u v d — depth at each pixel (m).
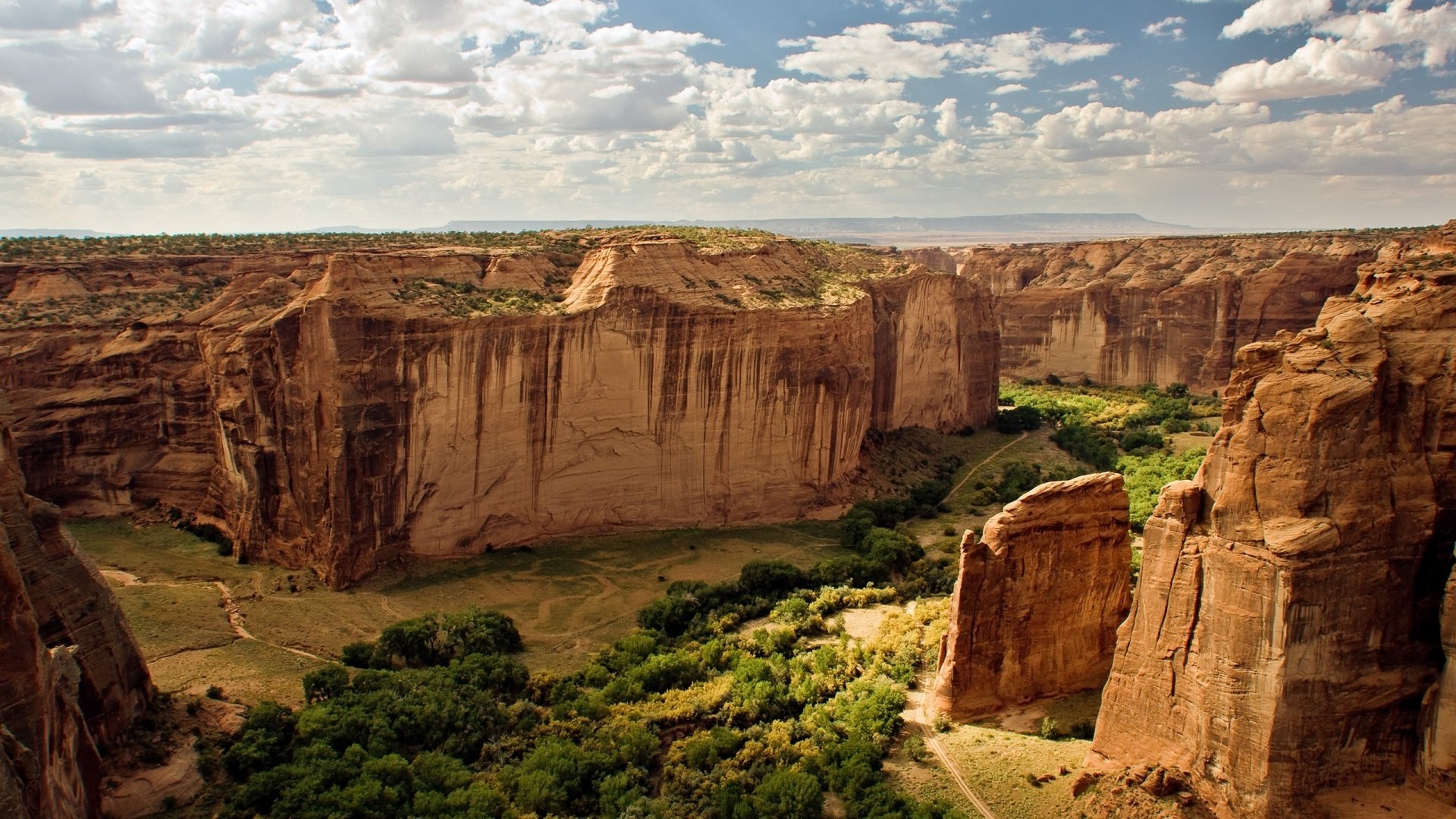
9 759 26.42
